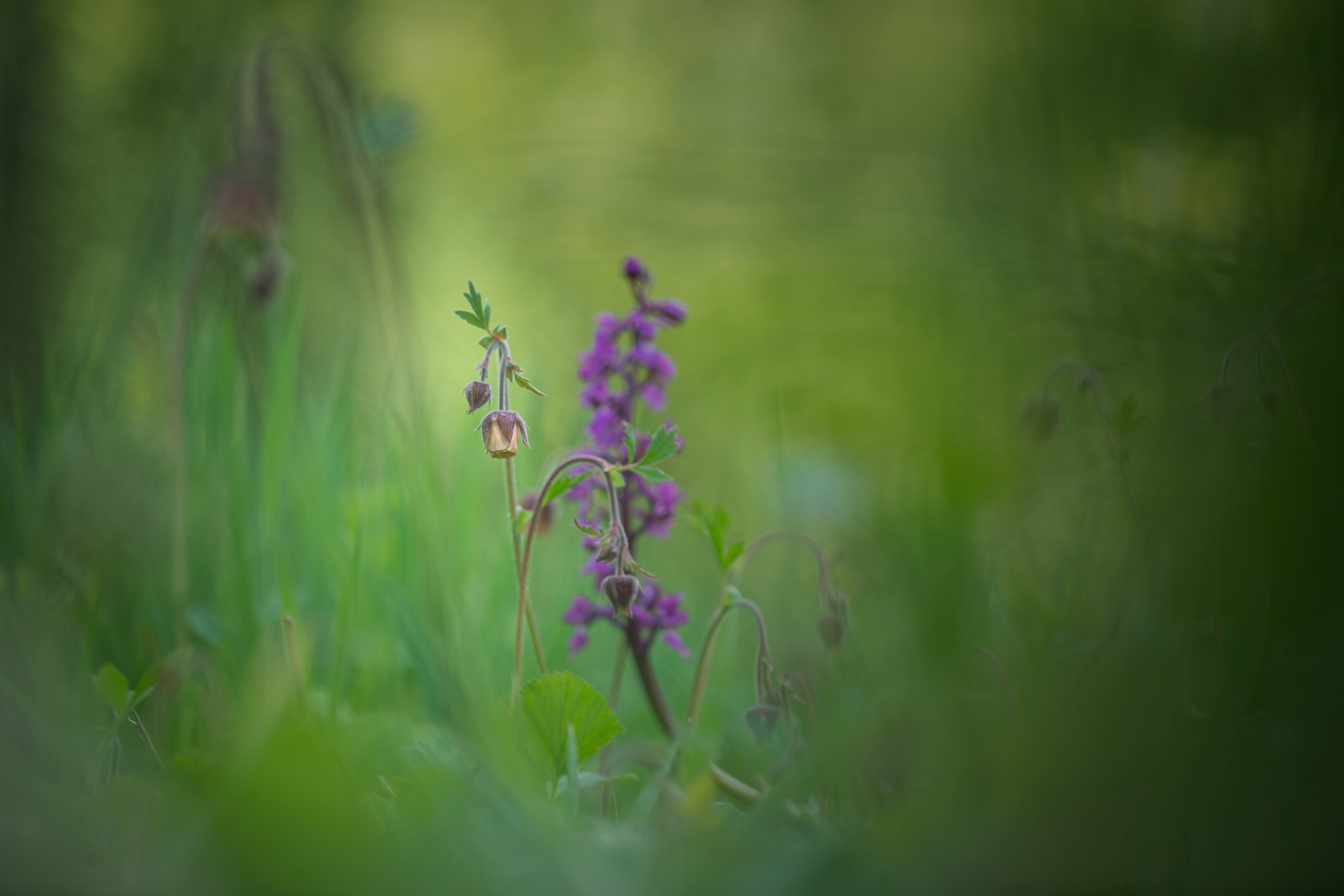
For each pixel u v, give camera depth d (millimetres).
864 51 2590
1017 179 1373
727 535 1497
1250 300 1242
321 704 1193
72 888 1042
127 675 1211
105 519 1317
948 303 1303
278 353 1284
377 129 1362
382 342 1338
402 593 1229
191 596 1306
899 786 1110
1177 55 1339
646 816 1118
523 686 1125
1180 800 1061
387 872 1043
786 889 1052
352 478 1312
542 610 1276
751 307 2068
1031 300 1335
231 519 1259
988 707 1110
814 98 2695
